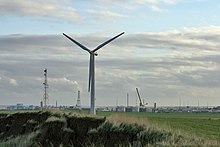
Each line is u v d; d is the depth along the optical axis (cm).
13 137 6169
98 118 4472
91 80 7288
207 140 2580
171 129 3325
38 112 6412
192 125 6166
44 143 4653
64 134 4534
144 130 3359
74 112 5531
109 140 3675
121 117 4062
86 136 4281
